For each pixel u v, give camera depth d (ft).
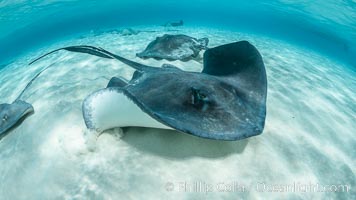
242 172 7.74
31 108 11.14
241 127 7.23
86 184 7.32
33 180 7.76
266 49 28.58
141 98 8.34
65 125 9.68
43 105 11.71
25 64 27.73
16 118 10.57
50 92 13.01
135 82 10.28
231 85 9.39
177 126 6.58
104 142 8.62
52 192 7.25
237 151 8.47
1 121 10.66
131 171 7.59
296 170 8.16
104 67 17.06
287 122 10.87
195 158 8.00
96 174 7.59
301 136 10.01
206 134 6.69
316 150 9.31
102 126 8.59
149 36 34.22
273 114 11.35
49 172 7.86
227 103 7.98
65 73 16.71
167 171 7.55
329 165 8.67
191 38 19.81
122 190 7.03
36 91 13.99
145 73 10.87
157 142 8.48
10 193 7.58
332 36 68.28
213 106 7.64
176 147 8.30
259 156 8.43
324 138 10.21
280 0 61.77
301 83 16.29
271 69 18.56
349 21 54.44
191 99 7.66
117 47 25.86
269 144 9.13
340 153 9.45
